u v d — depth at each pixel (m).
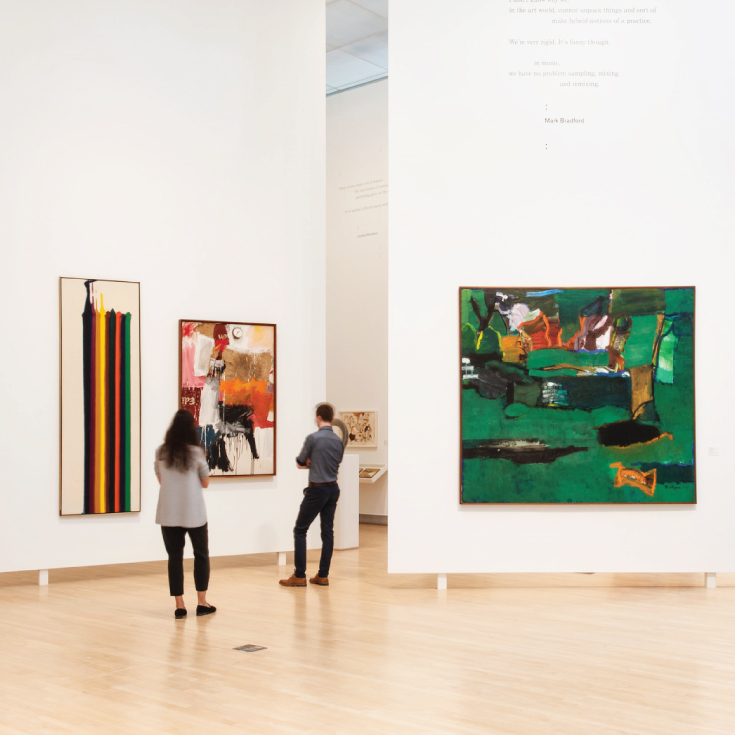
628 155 9.17
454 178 9.20
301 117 11.33
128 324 9.98
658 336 9.03
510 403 9.02
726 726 4.62
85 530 9.67
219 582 9.51
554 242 9.14
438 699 5.11
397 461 8.98
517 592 8.83
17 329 9.42
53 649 6.41
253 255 10.86
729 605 8.12
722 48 9.18
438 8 9.27
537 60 9.23
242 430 10.49
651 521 8.96
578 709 4.92
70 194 9.79
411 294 9.10
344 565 10.74
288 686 5.39
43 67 9.73
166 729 4.57
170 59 10.48
